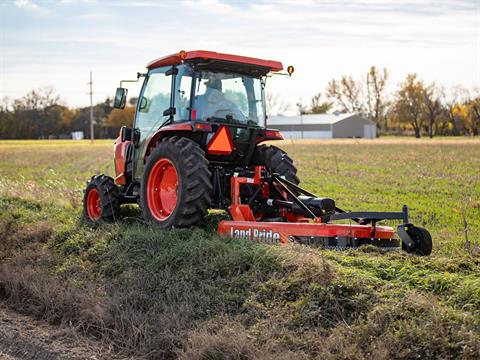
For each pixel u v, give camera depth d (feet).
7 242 28.07
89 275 22.54
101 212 29.78
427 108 268.41
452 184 55.26
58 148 170.19
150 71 28.60
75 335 18.52
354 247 22.24
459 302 16.39
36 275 22.93
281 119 311.27
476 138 223.30
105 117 318.04
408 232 22.58
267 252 19.92
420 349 14.49
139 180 29.01
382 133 308.81
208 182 24.70
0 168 86.33
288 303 17.29
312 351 15.26
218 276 19.61
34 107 313.12
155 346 17.06
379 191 50.19
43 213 33.76
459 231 30.01
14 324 19.94
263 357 14.99
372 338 15.16
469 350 14.01
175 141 25.31
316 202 23.75
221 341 15.94
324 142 191.62
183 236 23.57
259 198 26.58
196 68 25.93
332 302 16.85
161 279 20.31
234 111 26.89
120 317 18.54
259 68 26.81
